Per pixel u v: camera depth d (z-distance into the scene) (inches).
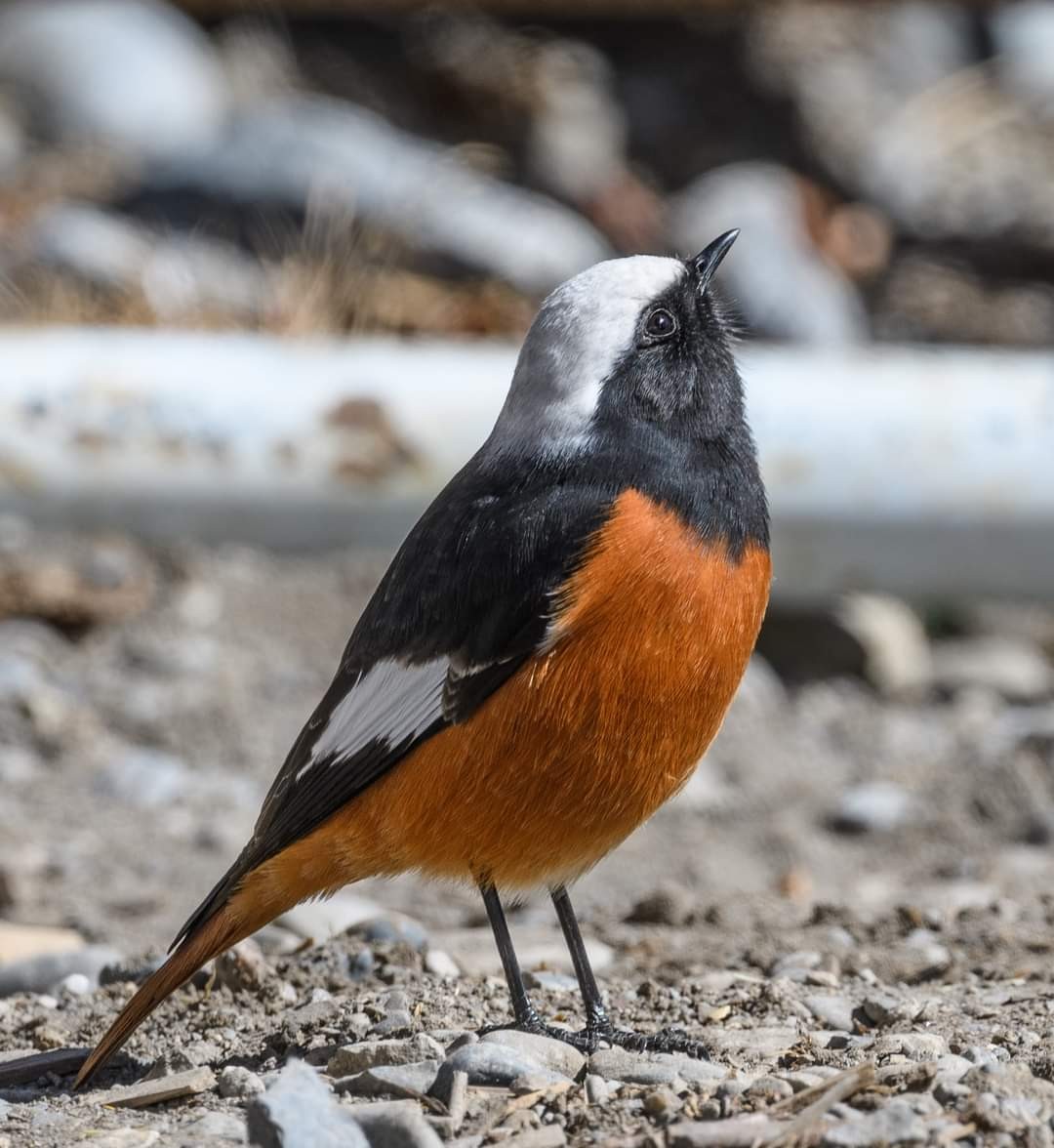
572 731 259.1
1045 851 447.5
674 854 444.5
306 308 606.2
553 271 732.0
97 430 535.2
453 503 275.4
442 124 900.0
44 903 392.5
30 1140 240.2
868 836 460.4
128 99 858.8
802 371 538.6
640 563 257.9
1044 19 1031.6
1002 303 827.4
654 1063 252.2
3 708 503.8
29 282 649.0
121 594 561.0
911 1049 253.3
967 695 557.0
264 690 525.0
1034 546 534.9
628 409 271.3
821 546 535.8
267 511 543.2
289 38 951.6
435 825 264.7
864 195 896.9
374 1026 277.7
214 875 415.2
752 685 546.9
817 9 994.1
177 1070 267.9
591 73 948.0
